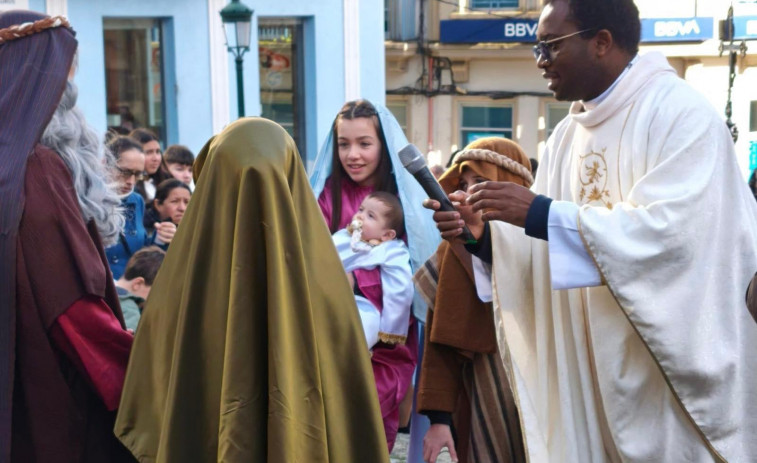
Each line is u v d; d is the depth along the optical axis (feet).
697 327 8.58
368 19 40.60
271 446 6.91
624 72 9.14
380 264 12.25
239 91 34.55
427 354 10.62
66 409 7.82
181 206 18.20
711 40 67.41
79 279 7.81
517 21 70.03
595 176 9.27
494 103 71.61
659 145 8.79
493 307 9.71
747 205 8.89
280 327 6.98
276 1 38.68
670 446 8.88
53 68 8.05
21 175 7.70
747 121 67.62
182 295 7.31
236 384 7.02
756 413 8.86
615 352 9.02
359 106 12.96
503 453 10.16
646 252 8.50
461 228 9.40
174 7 36.83
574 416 9.37
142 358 7.63
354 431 7.66
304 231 7.50
